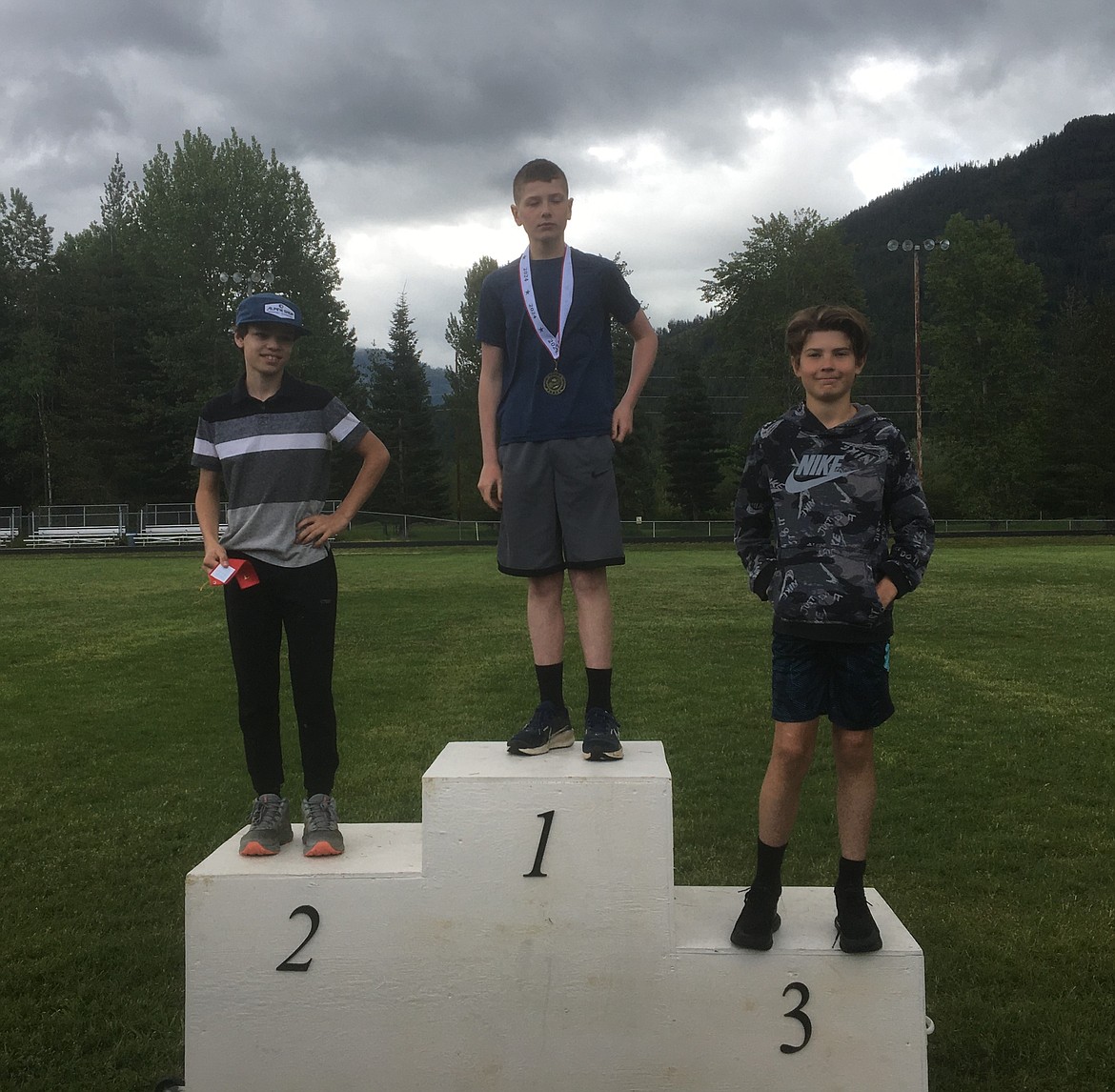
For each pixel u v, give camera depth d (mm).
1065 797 5594
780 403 52375
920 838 4914
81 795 5781
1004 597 16719
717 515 65062
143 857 4754
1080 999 3301
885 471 2703
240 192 48062
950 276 59719
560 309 3133
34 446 54094
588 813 2625
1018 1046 3012
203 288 48719
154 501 52500
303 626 3072
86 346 51688
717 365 57250
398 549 36906
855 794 2668
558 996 2648
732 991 2621
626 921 2629
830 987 2605
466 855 2648
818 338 2748
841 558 2646
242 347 3145
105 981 3486
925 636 12109
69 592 19391
